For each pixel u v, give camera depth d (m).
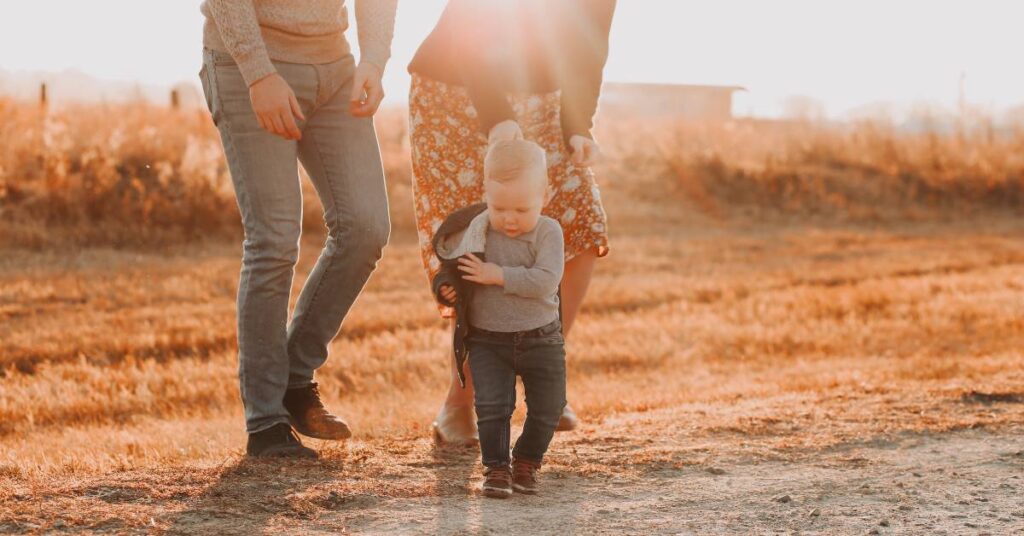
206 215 15.01
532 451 3.62
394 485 3.64
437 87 4.36
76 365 7.85
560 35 4.22
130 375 7.50
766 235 18.73
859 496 3.64
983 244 18.22
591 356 8.70
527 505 3.47
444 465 4.02
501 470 3.54
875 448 4.49
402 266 13.47
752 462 4.21
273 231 3.93
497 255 3.54
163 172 15.48
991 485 3.77
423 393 7.25
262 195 3.91
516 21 4.16
